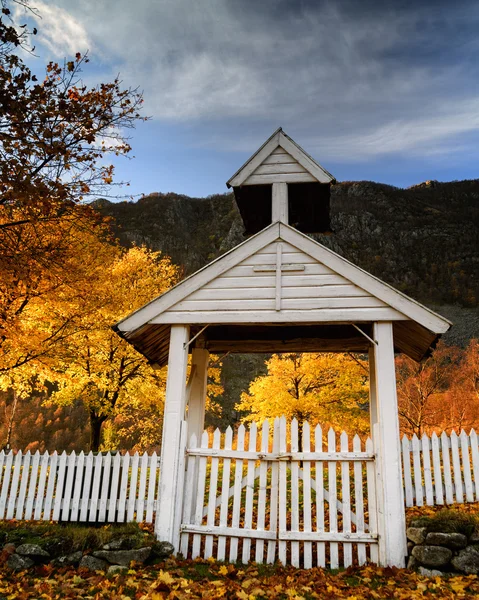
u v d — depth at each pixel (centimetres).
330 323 647
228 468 600
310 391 1662
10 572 504
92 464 668
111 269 1438
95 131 723
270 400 1584
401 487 553
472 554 493
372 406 794
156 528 582
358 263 11119
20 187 636
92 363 1437
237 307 648
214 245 11969
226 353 878
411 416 2155
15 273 771
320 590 452
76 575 496
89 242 1121
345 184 15500
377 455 571
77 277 908
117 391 1501
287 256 657
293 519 565
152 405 1577
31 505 664
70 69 712
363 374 1556
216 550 608
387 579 488
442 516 534
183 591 438
